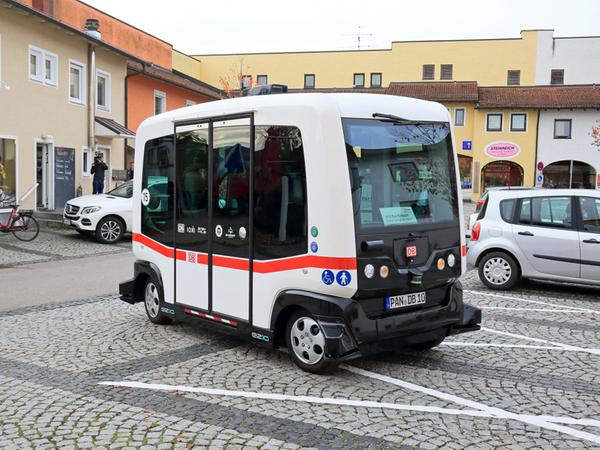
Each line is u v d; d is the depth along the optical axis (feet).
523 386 18.28
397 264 18.81
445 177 20.57
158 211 24.25
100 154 70.08
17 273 40.01
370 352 18.35
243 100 20.35
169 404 16.58
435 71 183.01
